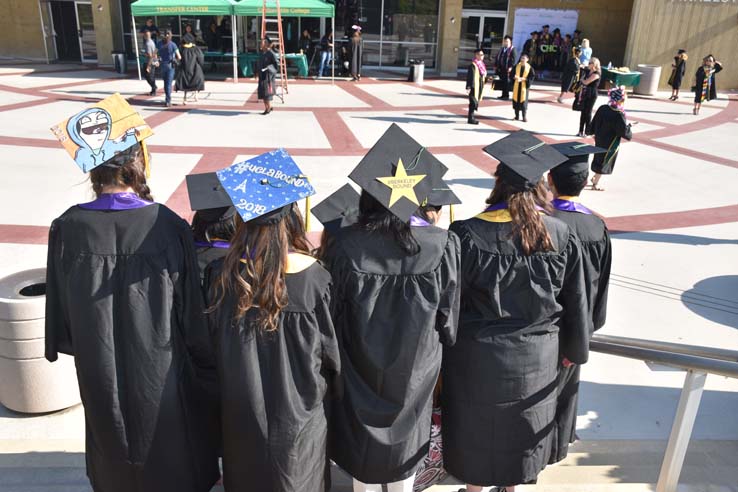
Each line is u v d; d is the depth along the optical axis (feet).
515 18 79.71
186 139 39.34
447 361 8.62
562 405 9.96
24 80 62.75
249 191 6.70
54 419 13.28
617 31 78.43
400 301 7.30
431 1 80.59
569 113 55.11
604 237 9.80
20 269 13.60
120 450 7.40
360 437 7.69
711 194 32.48
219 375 7.26
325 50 71.05
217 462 8.54
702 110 60.39
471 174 33.96
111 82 64.08
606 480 11.21
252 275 6.70
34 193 28.04
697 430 13.88
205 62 77.61
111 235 7.07
